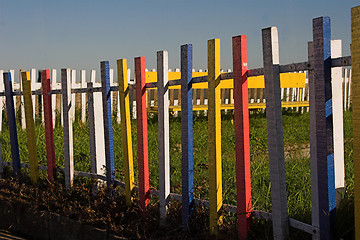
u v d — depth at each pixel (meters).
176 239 4.10
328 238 3.06
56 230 5.04
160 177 4.41
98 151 5.56
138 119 4.57
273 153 3.29
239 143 3.57
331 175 3.01
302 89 15.80
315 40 2.93
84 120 11.90
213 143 3.80
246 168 3.58
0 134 9.93
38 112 11.50
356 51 2.69
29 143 6.24
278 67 3.19
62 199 5.36
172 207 4.45
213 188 3.87
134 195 4.89
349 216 3.29
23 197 5.73
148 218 4.48
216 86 3.70
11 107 6.60
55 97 12.23
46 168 6.21
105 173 5.23
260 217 3.61
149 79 10.78
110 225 4.48
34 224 5.32
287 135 10.20
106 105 5.00
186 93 3.99
